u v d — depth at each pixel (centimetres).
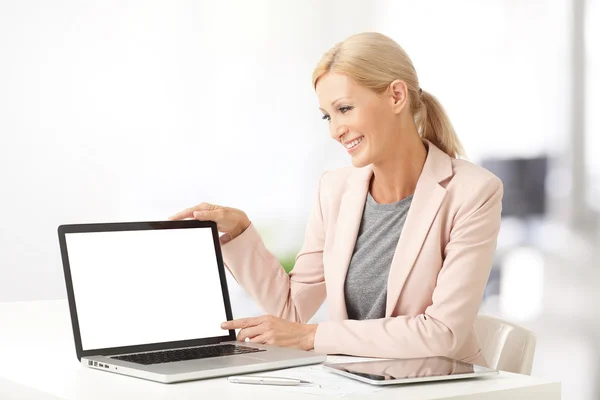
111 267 141
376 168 167
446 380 118
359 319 168
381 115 157
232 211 171
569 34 430
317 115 384
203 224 158
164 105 349
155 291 145
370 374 117
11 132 318
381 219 167
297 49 378
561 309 416
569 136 429
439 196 158
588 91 426
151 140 347
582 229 423
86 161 334
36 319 183
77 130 331
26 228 322
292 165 379
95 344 135
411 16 410
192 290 150
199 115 356
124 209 342
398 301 158
